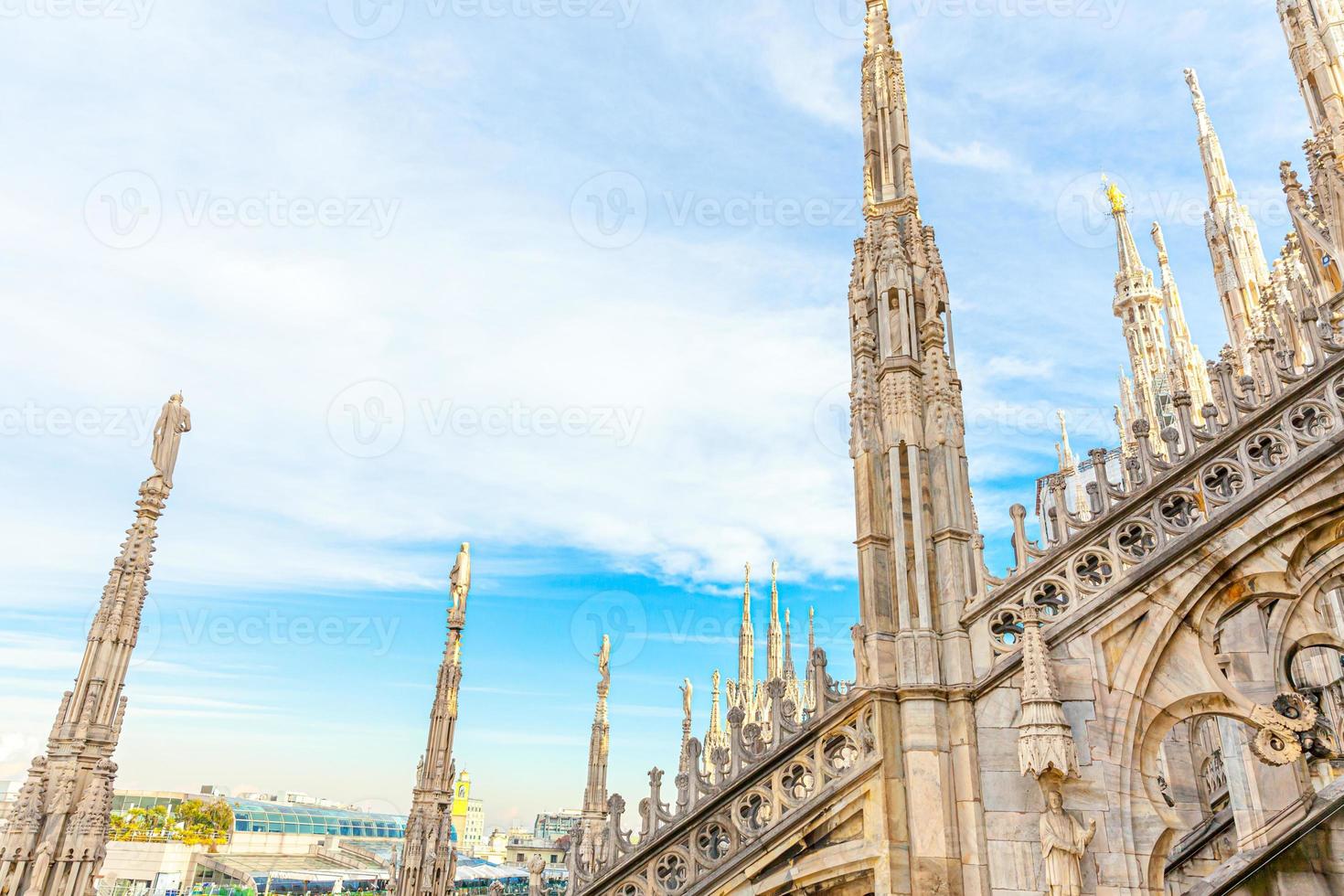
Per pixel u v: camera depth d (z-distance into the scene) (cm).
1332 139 1717
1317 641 1040
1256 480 977
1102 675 952
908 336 1184
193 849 6588
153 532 1555
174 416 1625
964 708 984
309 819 8444
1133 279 3891
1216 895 812
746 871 973
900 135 1361
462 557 2711
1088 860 869
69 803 1332
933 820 931
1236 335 2511
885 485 1125
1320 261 1656
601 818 3169
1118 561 994
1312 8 1872
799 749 1034
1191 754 1550
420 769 2409
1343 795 815
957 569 1052
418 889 2250
